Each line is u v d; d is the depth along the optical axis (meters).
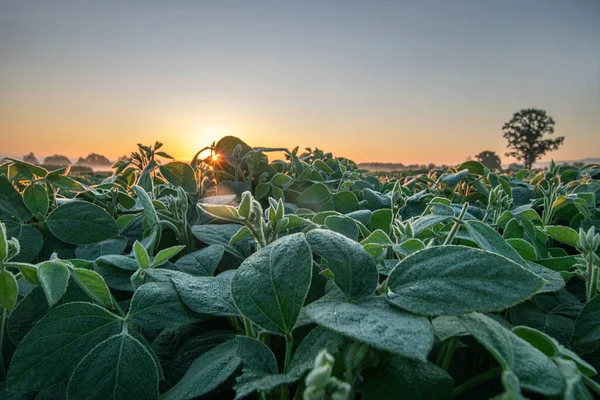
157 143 2.01
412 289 0.66
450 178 2.25
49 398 0.81
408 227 1.04
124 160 2.29
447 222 1.36
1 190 1.39
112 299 0.90
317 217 1.45
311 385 0.47
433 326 0.71
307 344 0.64
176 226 1.50
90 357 0.74
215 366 0.73
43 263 0.81
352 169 3.43
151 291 0.89
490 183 2.20
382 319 0.59
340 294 0.72
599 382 0.80
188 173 1.92
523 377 0.52
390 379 0.59
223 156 2.19
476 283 0.62
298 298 0.67
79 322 0.81
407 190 2.45
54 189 1.71
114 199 1.73
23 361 0.75
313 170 2.37
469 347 0.82
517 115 66.81
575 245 1.09
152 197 1.85
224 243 1.35
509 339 0.59
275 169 2.37
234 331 1.02
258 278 0.72
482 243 0.90
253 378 0.62
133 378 0.73
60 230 1.34
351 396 0.55
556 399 0.55
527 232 1.41
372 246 0.99
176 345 1.02
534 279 0.59
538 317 0.98
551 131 65.31
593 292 0.97
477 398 0.77
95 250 1.34
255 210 0.90
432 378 0.59
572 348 0.86
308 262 0.71
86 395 0.70
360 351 0.56
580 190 2.30
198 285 0.92
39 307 0.95
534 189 2.58
